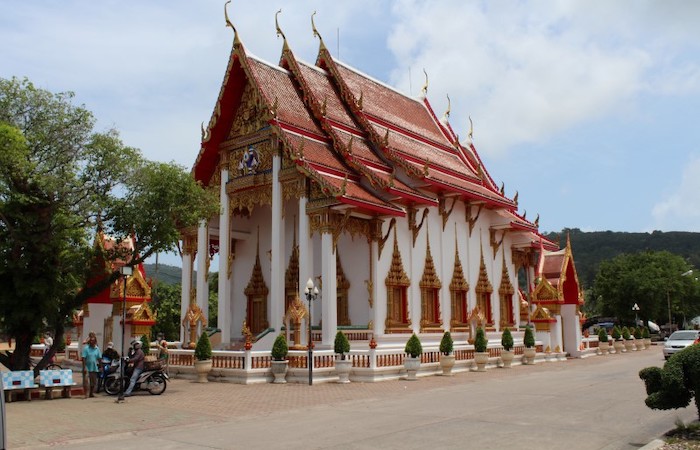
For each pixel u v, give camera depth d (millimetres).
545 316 36188
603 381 22750
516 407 15938
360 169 29062
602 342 42531
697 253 194625
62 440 12461
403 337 29484
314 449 10977
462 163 40094
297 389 21156
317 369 23000
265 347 27453
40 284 19734
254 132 30125
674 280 76812
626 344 46656
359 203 26375
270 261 33500
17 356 20203
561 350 36781
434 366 26172
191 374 24703
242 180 30266
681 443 10703
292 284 31859
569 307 39188
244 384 22703
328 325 26109
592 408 15602
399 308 30062
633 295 76438
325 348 25953
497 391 19922
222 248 30625
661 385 11508
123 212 20219
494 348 30703
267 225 34000
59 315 20953
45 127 20016
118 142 20469
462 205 35344
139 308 24781
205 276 31109
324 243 26734
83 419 14992
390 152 31500
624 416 14289
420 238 31688
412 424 13477
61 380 19125
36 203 19484
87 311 27312
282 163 28766
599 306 85688
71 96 20656
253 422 14414
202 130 31672
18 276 19594
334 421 14156
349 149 29141
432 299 32188
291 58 32000
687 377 11484
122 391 18344
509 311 38906
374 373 23375
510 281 39031
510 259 39656
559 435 11977
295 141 28500
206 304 31016
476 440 11531
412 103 41062
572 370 28547
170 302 49719
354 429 12953
